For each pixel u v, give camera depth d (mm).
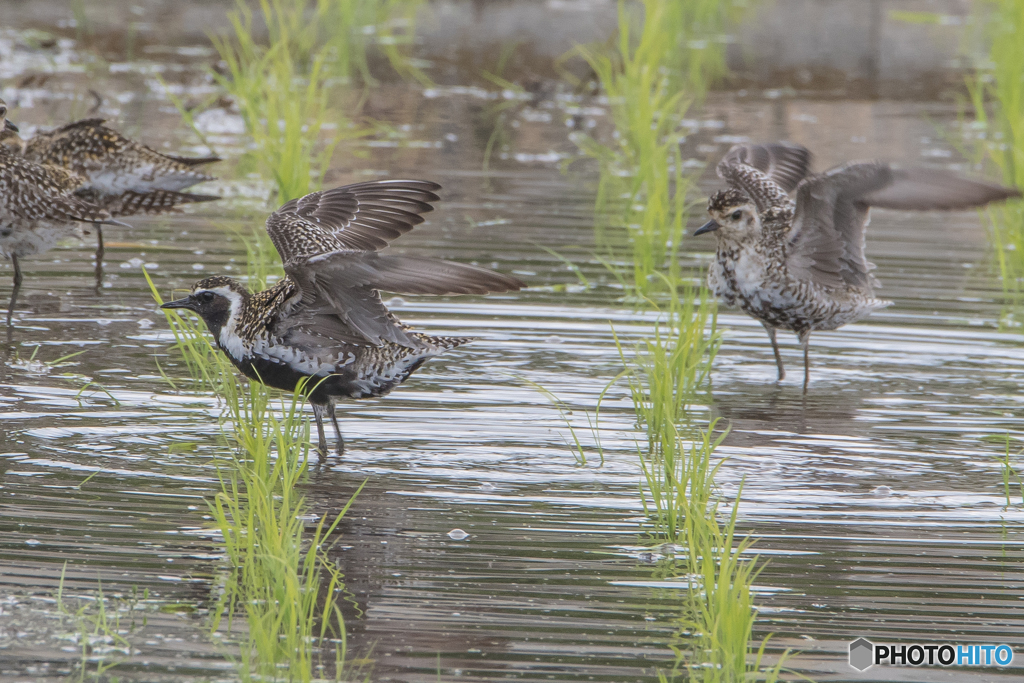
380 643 7551
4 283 15633
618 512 9641
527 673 7227
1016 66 23969
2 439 10688
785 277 13125
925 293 16109
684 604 8094
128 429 11094
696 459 9641
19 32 29828
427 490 9984
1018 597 8289
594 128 26109
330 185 19641
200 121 24766
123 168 16562
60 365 12734
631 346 14000
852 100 28609
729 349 14555
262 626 7270
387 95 27547
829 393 12891
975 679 7289
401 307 15047
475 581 8352
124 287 15531
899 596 8281
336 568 8500
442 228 18156
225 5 34312
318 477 10203
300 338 10602
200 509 9398
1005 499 10047
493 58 31141
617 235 18312
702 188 21188
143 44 30219
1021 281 16656
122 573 8320
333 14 32812
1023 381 13227
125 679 7059
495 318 14750
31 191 14539
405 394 12352
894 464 10820
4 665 7160
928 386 13078
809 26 36094
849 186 12297
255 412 10547
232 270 15797
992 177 21359
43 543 8711
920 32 36000
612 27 33875
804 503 9883
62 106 24578
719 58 30812
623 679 7180
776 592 8312
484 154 23359
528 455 10867
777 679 7285
